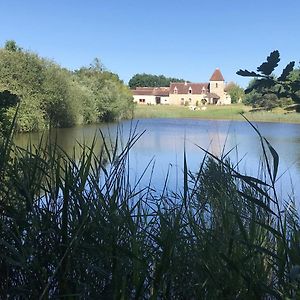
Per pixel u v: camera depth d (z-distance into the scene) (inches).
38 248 81.3
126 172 95.3
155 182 180.2
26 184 86.2
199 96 3494.1
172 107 2042.3
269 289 73.4
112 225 80.4
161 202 105.2
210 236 88.2
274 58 53.5
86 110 1242.6
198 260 83.4
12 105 348.5
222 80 3250.5
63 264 77.7
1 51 1007.6
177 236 82.0
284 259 70.7
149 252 81.9
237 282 79.5
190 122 1448.1
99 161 92.0
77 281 76.4
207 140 746.8
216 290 80.1
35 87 995.9
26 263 75.5
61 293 76.0
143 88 3814.0
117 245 74.3
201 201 108.0
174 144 666.2
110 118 1440.7
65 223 80.0
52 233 82.0
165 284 81.4
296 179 316.5
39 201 89.3
